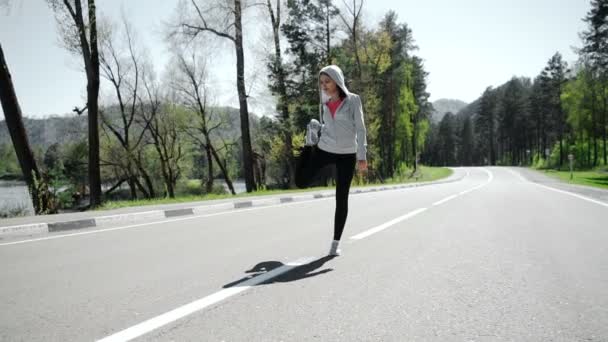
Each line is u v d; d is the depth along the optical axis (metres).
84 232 6.32
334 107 4.57
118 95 33.47
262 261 4.07
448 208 9.31
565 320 2.45
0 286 3.30
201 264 3.96
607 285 3.18
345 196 4.46
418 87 63.34
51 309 2.70
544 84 74.62
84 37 14.51
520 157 113.94
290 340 2.17
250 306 2.71
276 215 8.35
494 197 13.07
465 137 137.50
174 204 10.68
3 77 12.46
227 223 7.17
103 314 2.58
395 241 5.11
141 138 37.31
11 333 2.30
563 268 3.72
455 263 3.92
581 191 16.38
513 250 4.53
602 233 5.71
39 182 11.91
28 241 5.56
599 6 37.53
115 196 45.75
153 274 3.59
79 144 33.25
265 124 30.77
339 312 2.59
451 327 2.35
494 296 2.91
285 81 28.58
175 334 2.25
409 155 72.81
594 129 61.12
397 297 2.89
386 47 36.50
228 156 43.12
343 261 4.04
